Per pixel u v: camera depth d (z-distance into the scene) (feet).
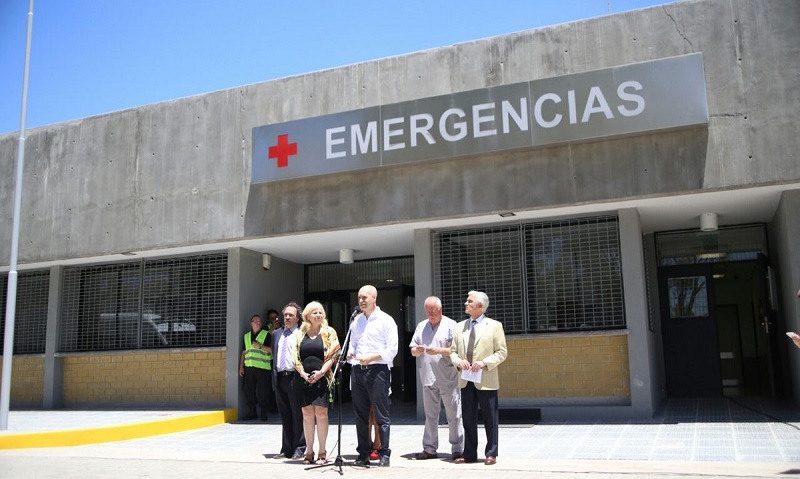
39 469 25.41
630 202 33.71
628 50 33.63
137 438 34.96
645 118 32.07
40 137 47.52
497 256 37.83
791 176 30.48
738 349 60.03
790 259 32.22
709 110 31.96
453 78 36.83
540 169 34.35
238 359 42.57
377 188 37.37
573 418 35.40
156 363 46.09
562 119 33.40
